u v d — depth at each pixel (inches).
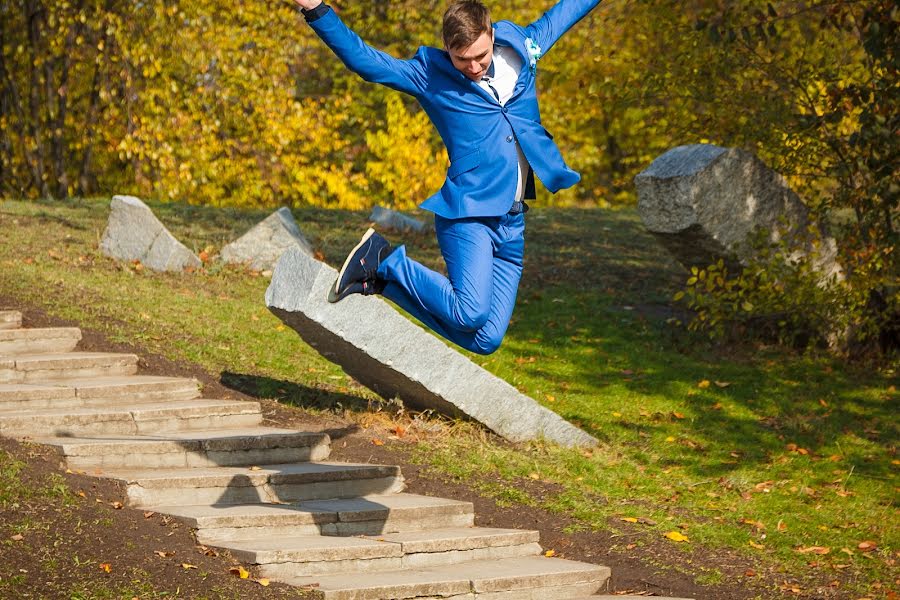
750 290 455.2
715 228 445.7
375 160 1144.8
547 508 298.5
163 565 211.8
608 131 1131.9
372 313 323.9
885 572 274.2
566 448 361.1
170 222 648.4
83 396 324.5
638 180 454.9
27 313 406.6
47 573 198.1
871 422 407.2
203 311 457.1
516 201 195.8
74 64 908.6
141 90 887.7
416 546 247.0
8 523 216.1
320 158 1106.7
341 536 255.0
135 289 473.4
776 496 334.6
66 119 933.2
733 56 489.4
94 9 851.4
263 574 222.1
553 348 470.9
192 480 262.8
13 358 349.1
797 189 518.6
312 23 182.1
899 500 335.0
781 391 433.7
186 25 853.8
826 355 478.9
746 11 467.5
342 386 392.5
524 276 577.3
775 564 274.8
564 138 1118.4
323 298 314.7
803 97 500.1
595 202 1239.5
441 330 198.4
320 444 315.0
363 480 292.7
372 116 1141.7
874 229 438.0
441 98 190.9
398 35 1141.1
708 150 448.5
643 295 553.6
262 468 290.0
